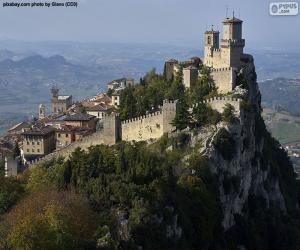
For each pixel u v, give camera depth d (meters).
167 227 181.88
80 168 194.00
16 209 175.00
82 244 153.62
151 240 172.50
